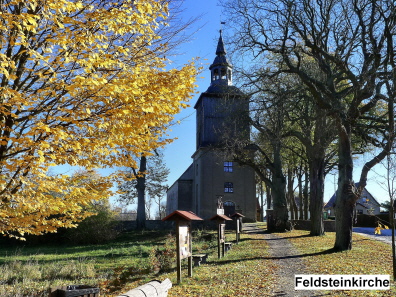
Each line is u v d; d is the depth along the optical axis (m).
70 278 12.98
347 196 16.33
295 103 19.81
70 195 7.33
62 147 6.18
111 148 6.85
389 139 13.03
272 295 8.70
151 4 6.95
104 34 6.79
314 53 18.91
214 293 8.93
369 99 17.06
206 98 43.81
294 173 43.06
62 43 5.59
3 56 5.07
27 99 5.75
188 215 10.34
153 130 7.75
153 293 5.27
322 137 22.19
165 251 13.96
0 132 6.36
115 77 6.65
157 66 7.42
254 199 42.22
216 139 42.72
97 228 30.14
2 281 12.38
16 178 6.27
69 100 6.44
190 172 50.59
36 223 7.42
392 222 9.61
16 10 6.09
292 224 31.22
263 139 26.78
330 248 16.86
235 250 17.89
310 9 18.58
